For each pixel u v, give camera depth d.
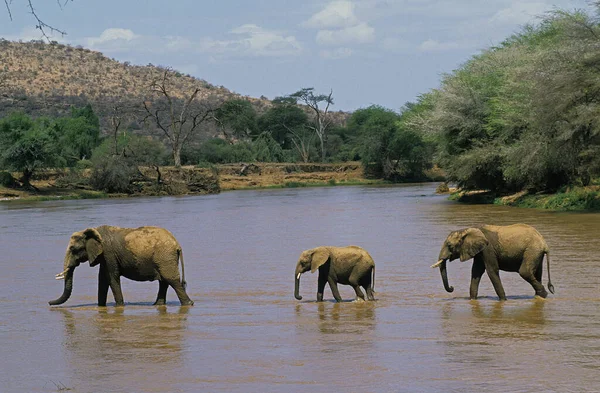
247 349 10.77
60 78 191.88
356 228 32.94
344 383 8.95
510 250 14.37
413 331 11.70
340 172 111.44
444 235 28.34
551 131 39.47
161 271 14.74
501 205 45.84
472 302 14.33
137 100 183.88
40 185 79.00
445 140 55.22
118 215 47.09
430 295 15.45
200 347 10.96
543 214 36.56
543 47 47.94
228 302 15.23
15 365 10.23
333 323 12.56
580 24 38.31
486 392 8.42
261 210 49.53
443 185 69.06
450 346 10.59
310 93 138.25
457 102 52.03
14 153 74.12
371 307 14.12
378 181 107.12
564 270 18.14
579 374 9.00
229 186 96.88
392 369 9.48
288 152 128.62
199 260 22.80
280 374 9.40
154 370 9.73
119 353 10.72
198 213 47.75
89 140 106.00
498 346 10.48
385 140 107.88
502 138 47.59
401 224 34.28
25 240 31.03
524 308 13.41
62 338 11.88
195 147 119.00
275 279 18.53
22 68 193.88
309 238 29.05
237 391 8.75
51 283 18.81
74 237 14.93
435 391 8.53
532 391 8.41
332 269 14.88
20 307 15.20
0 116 151.38
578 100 37.53
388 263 20.70
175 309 14.45
